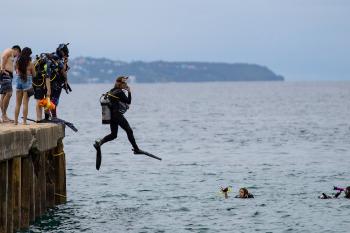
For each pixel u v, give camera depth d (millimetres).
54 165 56219
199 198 66188
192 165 93938
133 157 103812
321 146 122688
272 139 138500
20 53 56562
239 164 95125
